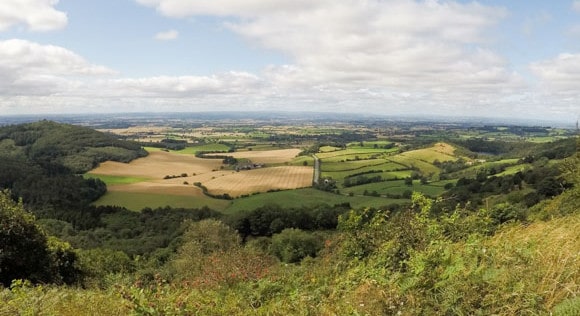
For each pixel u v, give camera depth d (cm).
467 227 960
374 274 758
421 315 538
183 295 834
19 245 1692
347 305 618
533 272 531
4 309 737
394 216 1073
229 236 3700
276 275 1044
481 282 539
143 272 1817
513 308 473
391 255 869
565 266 523
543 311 456
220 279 1059
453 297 525
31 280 1678
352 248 1041
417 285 598
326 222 5822
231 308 754
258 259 1330
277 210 6025
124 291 758
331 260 1112
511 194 4256
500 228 982
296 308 682
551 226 812
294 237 3884
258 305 809
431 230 923
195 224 3947
